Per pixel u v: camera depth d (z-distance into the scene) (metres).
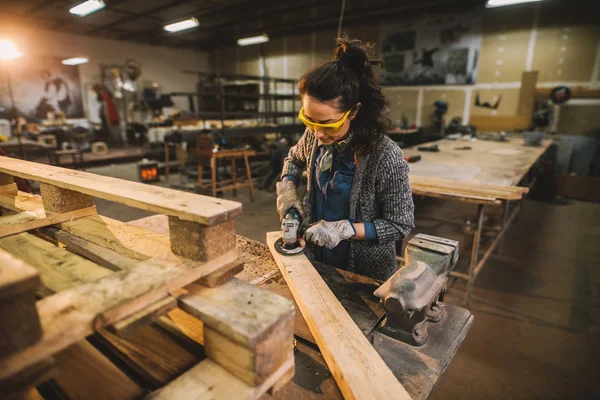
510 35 6.46
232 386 0.57
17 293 0.41
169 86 11.79
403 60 7.82
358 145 1.16
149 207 0.73
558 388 1.95
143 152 8.93
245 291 0.66
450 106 7.43
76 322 0.48
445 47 7.20
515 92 6.64
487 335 2.39
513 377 2.03
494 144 5.05
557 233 4.23
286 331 0.60
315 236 1.10
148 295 0.57
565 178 5.78
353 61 1.04
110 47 10.36
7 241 0.95
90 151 9.76
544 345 2.29
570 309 2.70
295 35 9.60
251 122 7.93
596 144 5.99
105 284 0.58
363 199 1.23
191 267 0.65
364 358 0.76
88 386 0.61
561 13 5.93
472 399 1.88
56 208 1.06
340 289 1.12
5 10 7.44
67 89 9.76
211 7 7.46
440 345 0.88
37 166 1.19
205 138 5.10
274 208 5.18
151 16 8.12
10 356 0.42
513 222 4.53
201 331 0.77
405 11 7.45
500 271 3.28
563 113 6.18
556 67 6.14
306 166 1.54
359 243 1.33
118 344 0.73
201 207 0.68
